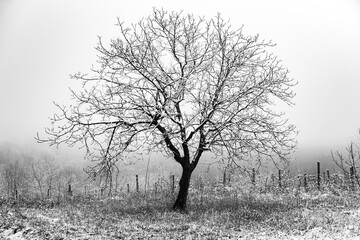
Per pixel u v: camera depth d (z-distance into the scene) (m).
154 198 23.89
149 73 18.36
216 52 18.83
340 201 19.83
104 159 17.09
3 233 11.44
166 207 19.53
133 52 18.94
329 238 11.64
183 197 19.02
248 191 26.17
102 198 25.72
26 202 21.62
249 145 17.95
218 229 14.05
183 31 19.61
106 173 17.48
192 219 16.31
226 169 18.77
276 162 19.25
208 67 18.67
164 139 17.48
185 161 19.12
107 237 12.12
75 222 14.83
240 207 18.83
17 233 11.46
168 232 13.56
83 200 24.67
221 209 18.56
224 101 18.11
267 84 18.45
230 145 17.47
